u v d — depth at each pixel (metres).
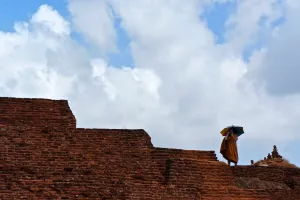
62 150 22.92
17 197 21.03
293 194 25.59
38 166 22.17
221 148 26.52
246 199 23.45
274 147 33.75
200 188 23.09
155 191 22.39
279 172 26.59
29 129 23.09
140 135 23.97
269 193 25.30
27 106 24.70
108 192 21.97
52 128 23.39
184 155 24.50
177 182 22.88
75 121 24.55
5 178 21.47
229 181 23.72
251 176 26.39
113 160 23.09
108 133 23.81
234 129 26.62
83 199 21.56
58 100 25.12
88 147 23.27
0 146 22.38
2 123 24.06
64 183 21.84
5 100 24.67
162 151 24.06
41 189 21.42
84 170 22.38
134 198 22.02
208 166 23.73
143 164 23.22
